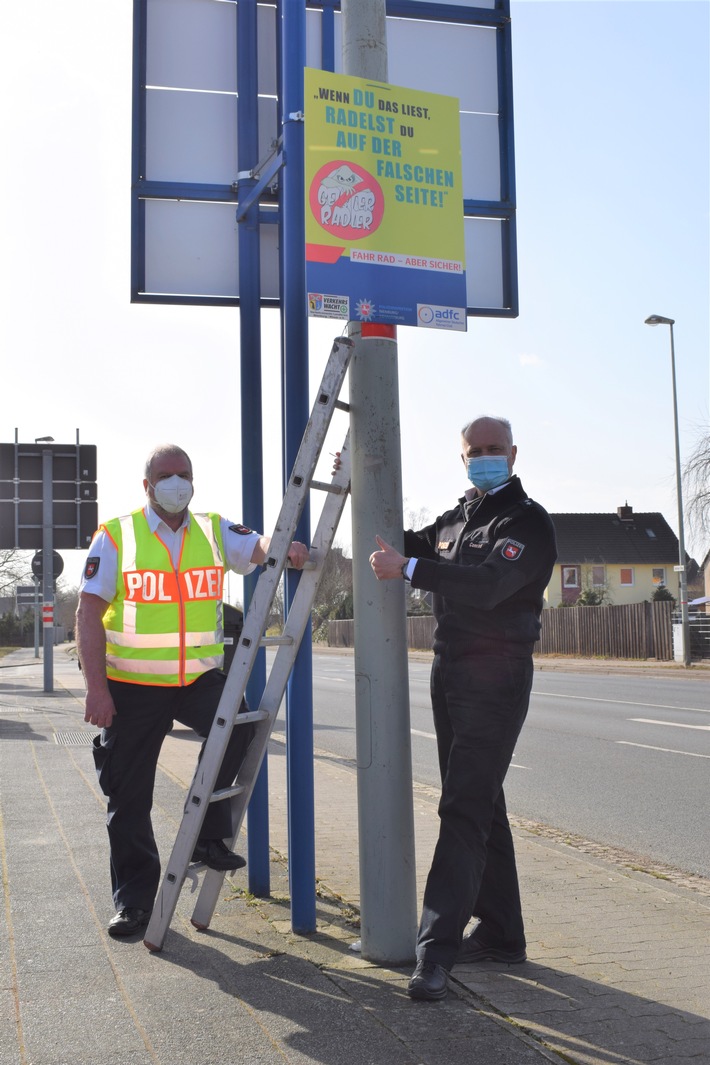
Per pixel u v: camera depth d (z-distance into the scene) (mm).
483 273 5527
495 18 5625
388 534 3734
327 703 18531
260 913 4152
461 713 3547
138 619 3977
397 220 3891
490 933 3770
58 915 4000
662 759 10586
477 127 5574
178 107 5176
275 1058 2738
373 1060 2752
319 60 5191
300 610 3857
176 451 4012
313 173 3771
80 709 14727
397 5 5512
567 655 38344
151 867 3969
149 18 5184
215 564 4125
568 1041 2955
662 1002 3307
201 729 4023
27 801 6387
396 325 3859
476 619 3574
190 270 5168
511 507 3650
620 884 5047
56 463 18672
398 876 3586
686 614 28516
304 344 4141
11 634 88062
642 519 67250
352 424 3818
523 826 7094
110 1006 3082
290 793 3916
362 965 3529
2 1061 2691
